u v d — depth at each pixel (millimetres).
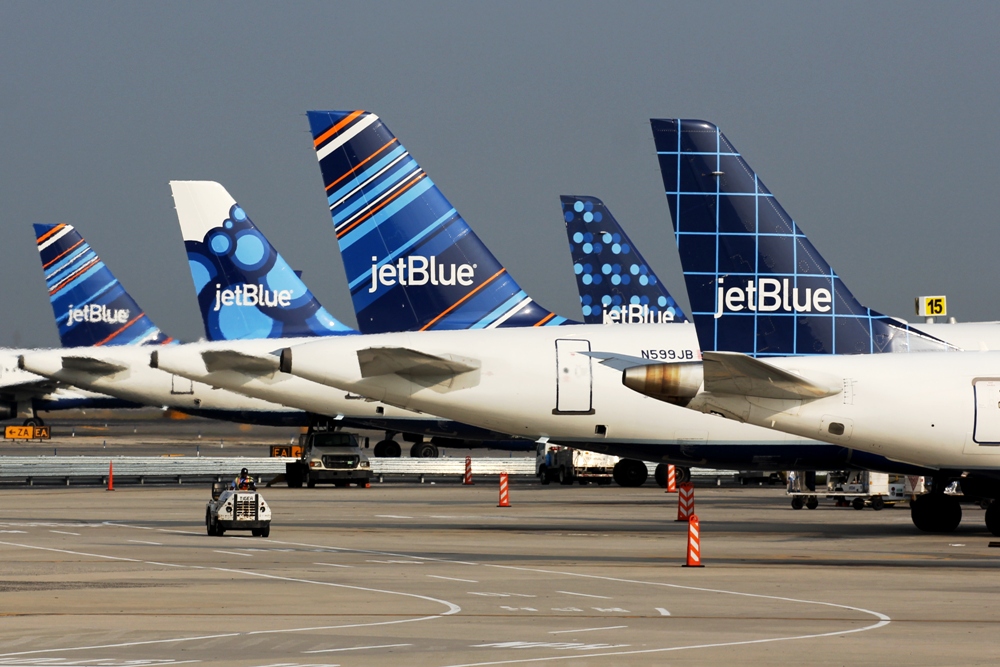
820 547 113938
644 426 139125
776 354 118438
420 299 145250
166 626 66375
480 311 146625
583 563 99875
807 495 164000
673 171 119062
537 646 60469
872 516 154250
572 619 69625
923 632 65375
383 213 145000
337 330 188375
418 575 91125
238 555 105062
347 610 72750
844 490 168375
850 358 117125
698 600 77938
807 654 58562
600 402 138875
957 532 131375
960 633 65062
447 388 137875
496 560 101938
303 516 150375
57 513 155750
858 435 115438
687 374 115125
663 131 119312
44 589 82125
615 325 145500
